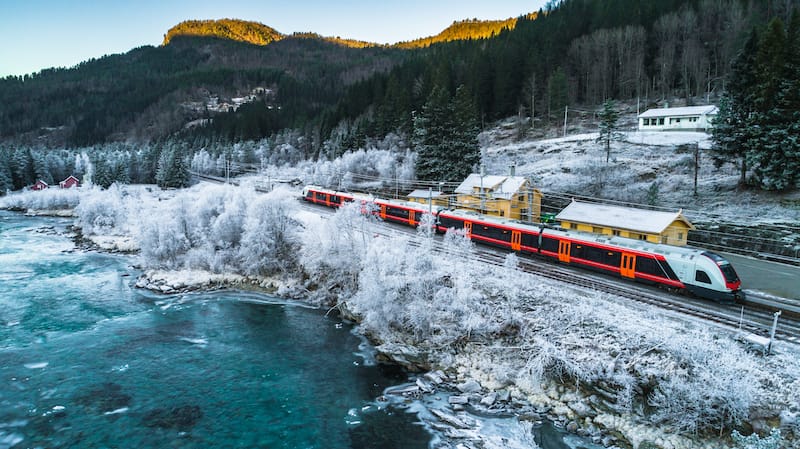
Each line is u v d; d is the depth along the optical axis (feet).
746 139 162.09
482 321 103.76
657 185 177.37
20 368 97.86
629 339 87.86
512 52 383.45
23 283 159.02
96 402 85.51
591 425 77.71
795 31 157.17
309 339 115.65
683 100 332.80
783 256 131.23
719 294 100.48
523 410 83.05
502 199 183.42
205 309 136.05
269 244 163.43
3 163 390.01
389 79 418.51
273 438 76.38
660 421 74.69
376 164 288.10
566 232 135.03
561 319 98.89
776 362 77.15
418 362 100.68
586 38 397.19
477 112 342.64
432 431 78.64
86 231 241.96
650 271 113.19
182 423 79.82
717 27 366.63
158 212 183.73
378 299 111.75
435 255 130.52
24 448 72.18
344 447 74.54
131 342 112.27
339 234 140.87
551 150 270.05
